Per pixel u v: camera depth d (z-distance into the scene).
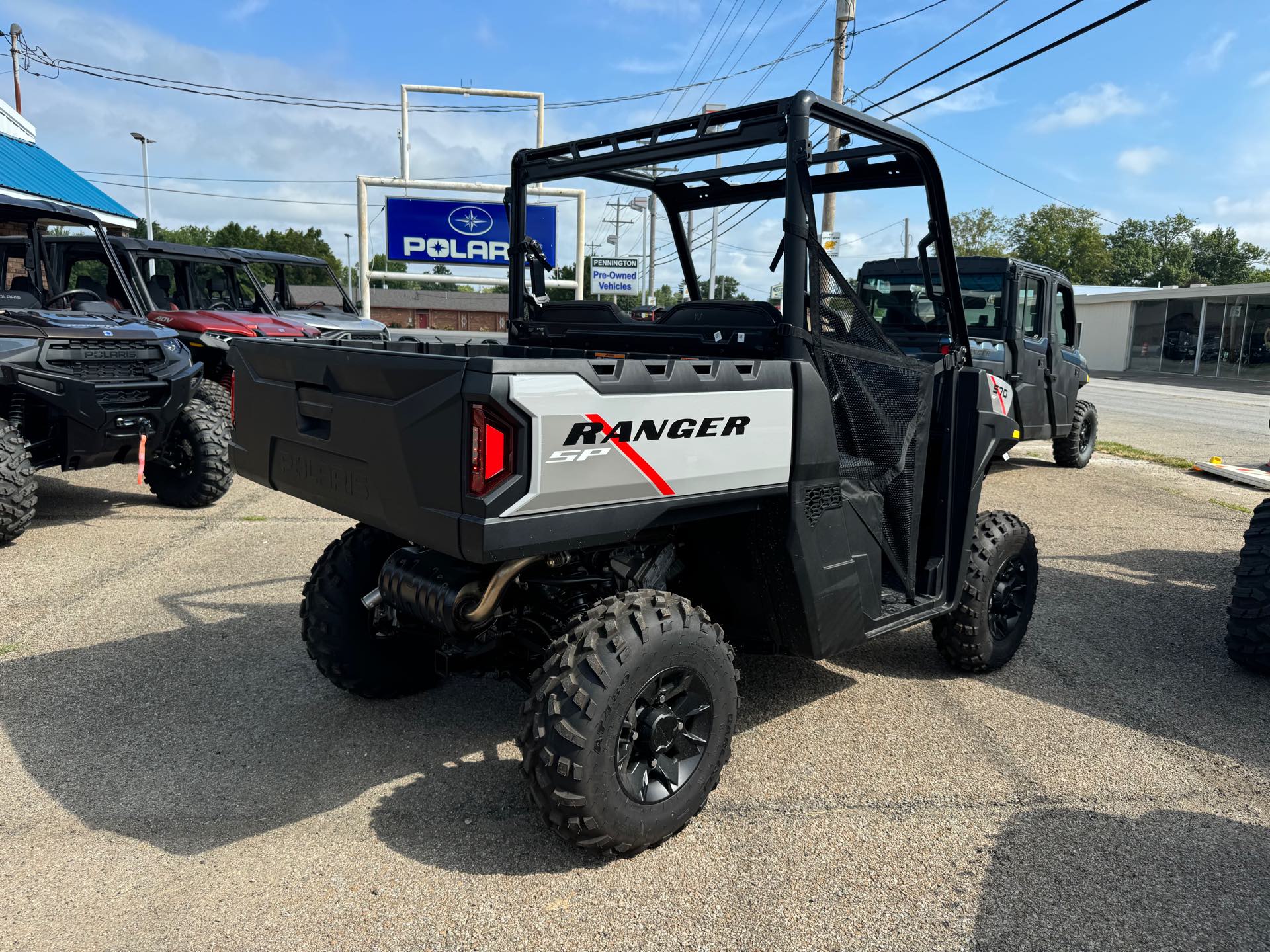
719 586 3.08
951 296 3.47
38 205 6.45
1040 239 58.16
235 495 7.32
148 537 5.81
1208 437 12.94
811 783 2.97
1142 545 6.41
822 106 2.69
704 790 2.61
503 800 2.80
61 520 6.20
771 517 2.81
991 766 3.11
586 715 2.28
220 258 10.36
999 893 2.39
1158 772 3.10
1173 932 2.25
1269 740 3.37
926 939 2.20
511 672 3.01
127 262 9.03
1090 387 23.73
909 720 3.47
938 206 3.22
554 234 14.88
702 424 2.50
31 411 5.75
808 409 2.78
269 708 3.41
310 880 2.38
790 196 2.71
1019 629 4.00
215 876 2.39
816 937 2.20
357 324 11.38
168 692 3.53
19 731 3.18
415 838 2.59
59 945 2.11
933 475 3.63
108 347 5.71
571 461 2.23
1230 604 3.98
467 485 2.15
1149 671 4.05
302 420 2.79
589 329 3.53
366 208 15.15
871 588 3.20
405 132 15.40
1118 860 2.55
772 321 2.89
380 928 2.20
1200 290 28.30
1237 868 2.53
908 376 3.32
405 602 2.71
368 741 3.17
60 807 2.71
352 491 2.58
